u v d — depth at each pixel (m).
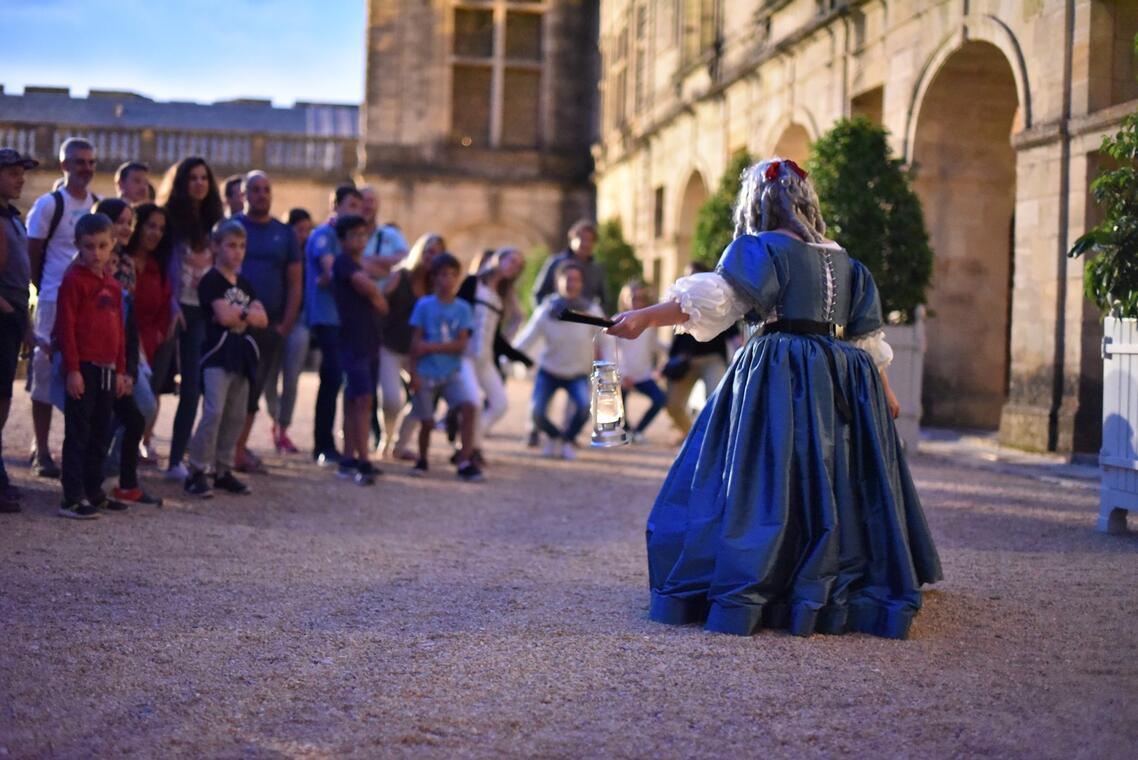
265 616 4.43
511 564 5.63
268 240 8.59
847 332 4.52
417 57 29.72
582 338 10.61
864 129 10.66
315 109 37.09
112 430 7.04
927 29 11.85
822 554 4.14
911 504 4.38
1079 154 9.48
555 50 30.05
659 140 23.09
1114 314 6.19
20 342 6.55
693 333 4.27
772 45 16.16
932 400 12.49
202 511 6.87
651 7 23.98
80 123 30.33
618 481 9.07
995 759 3.00
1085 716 3.30
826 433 4.24
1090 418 9.57
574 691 3.52
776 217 4.48
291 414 10.14
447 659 3.85
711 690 3.52
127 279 6.76
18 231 6.60
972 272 12.41
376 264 10.08
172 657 3.85
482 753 3.03
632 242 25.20
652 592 4.43
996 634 4.17
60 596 4.62
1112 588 4.93
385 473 9.16
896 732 3.17
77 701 3.40
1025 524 6.62
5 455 8.57
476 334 9.95
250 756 3.00
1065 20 9.62
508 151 29.98
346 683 3.60
